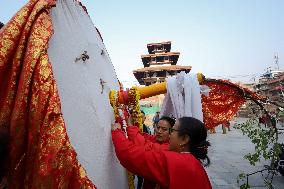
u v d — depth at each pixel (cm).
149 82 4200
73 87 198
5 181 146
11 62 173
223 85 320
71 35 219
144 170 194
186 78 278
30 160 156
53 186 150
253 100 339
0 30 183
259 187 688
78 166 156
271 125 560
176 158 191
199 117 272
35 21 175
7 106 164
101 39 326
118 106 257
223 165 949
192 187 181
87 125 201
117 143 213
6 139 147
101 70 270
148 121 3053
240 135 2005
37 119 154
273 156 568
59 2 216
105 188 212
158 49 4619
